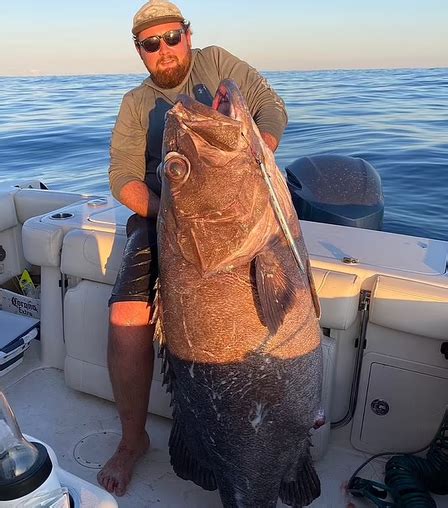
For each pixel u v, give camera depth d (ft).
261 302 5.57
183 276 5.94
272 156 6.12
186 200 5.82
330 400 7.49
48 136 37.73
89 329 8.56
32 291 11.58
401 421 7.37
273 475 6.24
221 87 6.20
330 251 7.88
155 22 7.49
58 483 3.96
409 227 18.11
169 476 7.45
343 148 28.68
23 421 8.46
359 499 6.97
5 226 11.64
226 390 5.91
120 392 7.34
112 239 8.30
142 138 8.20
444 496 6.99
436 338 6.75
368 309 7.19
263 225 5.78
